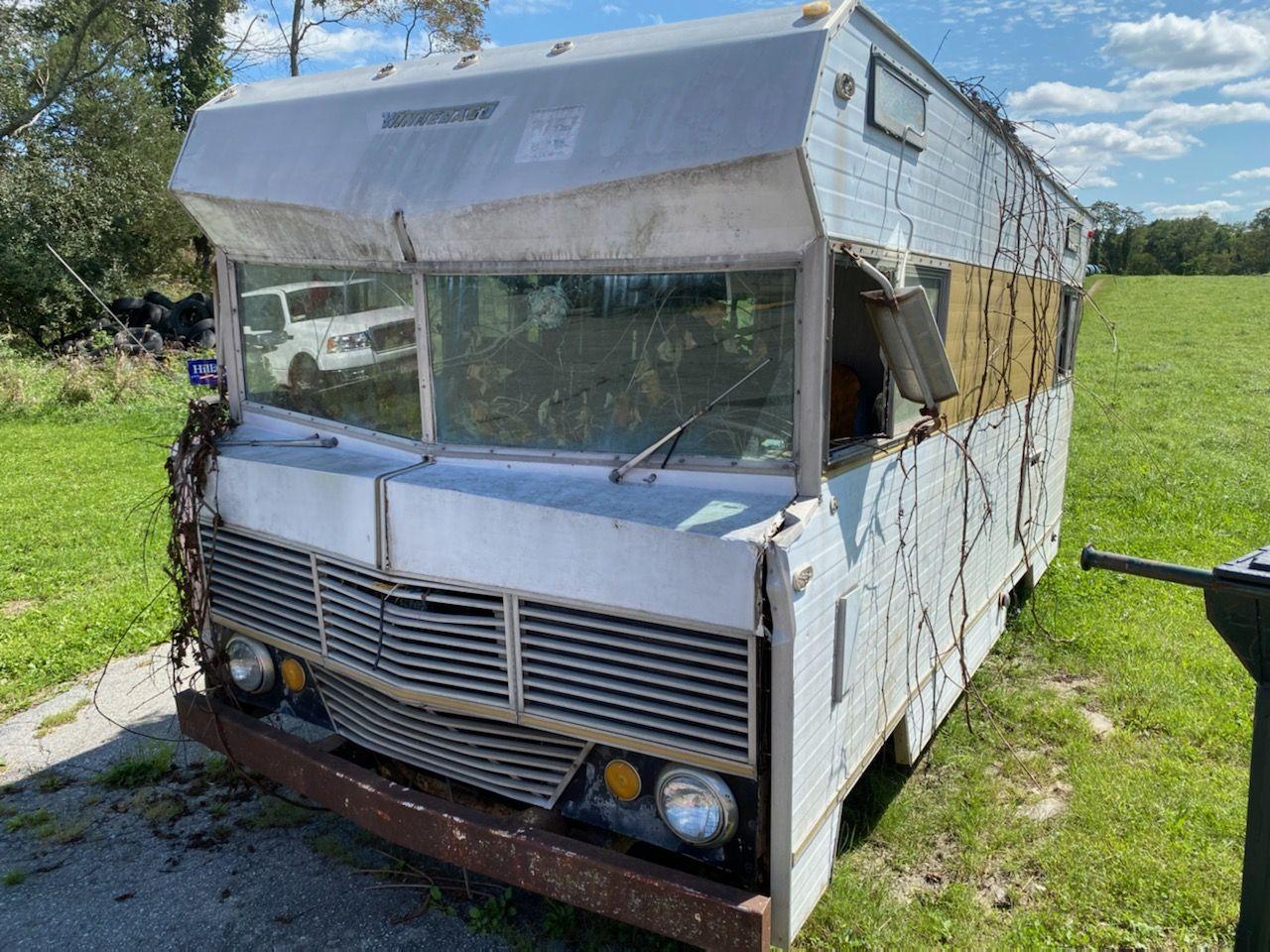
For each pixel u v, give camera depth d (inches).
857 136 104.9
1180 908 128.8
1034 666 211.5
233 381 151.3
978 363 160.9
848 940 123.0
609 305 111.5
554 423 117.9
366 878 137.8
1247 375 689.6
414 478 117.3
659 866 101.1
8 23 800.9
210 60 1127.6
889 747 148.4
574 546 102.2
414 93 125.2
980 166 152.0
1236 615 84.4
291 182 129.7
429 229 116.9
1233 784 159.9
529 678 108.3
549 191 106.3
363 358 132.5
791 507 98.9
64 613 246.4
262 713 152.3
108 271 825.5
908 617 135.1
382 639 118.5
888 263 116.4
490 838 108.3
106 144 888.3
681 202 101.0
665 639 98.3
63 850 145.6
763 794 97.7
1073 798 157.0
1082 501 350.9
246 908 130.9
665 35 113.0
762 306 102.7
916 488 134.0
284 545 130.7
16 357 687.1
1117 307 1152.2
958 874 138.8
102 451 479.5
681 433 109.5
